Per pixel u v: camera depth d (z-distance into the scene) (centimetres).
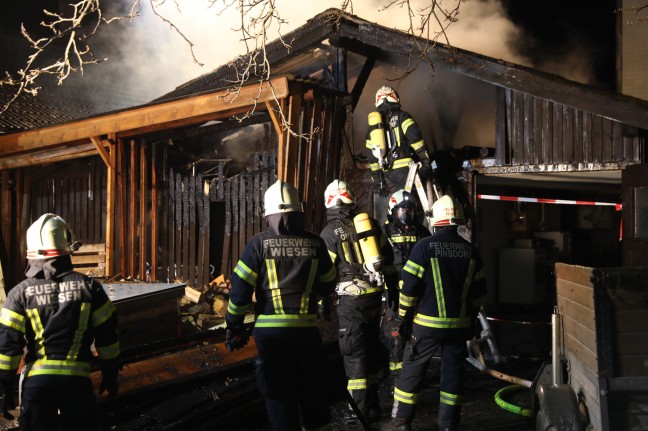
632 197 727
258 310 421
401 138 784
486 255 1088
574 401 443
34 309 365
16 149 1038
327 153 924
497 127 849
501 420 560
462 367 500
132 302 682
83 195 1154
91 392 379
